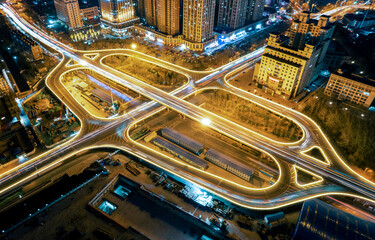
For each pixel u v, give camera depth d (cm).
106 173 13700
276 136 16850
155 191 12900
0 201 12638
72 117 18225
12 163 14262
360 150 15562
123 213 12044
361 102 19125
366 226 10500
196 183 13012
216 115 17725
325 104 19588
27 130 16688
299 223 10562
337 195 13050
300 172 14700
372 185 12962
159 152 15312
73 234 10919
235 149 16188
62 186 13150
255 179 14188
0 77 18725
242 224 11544
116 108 19525
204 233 11450
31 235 10862
